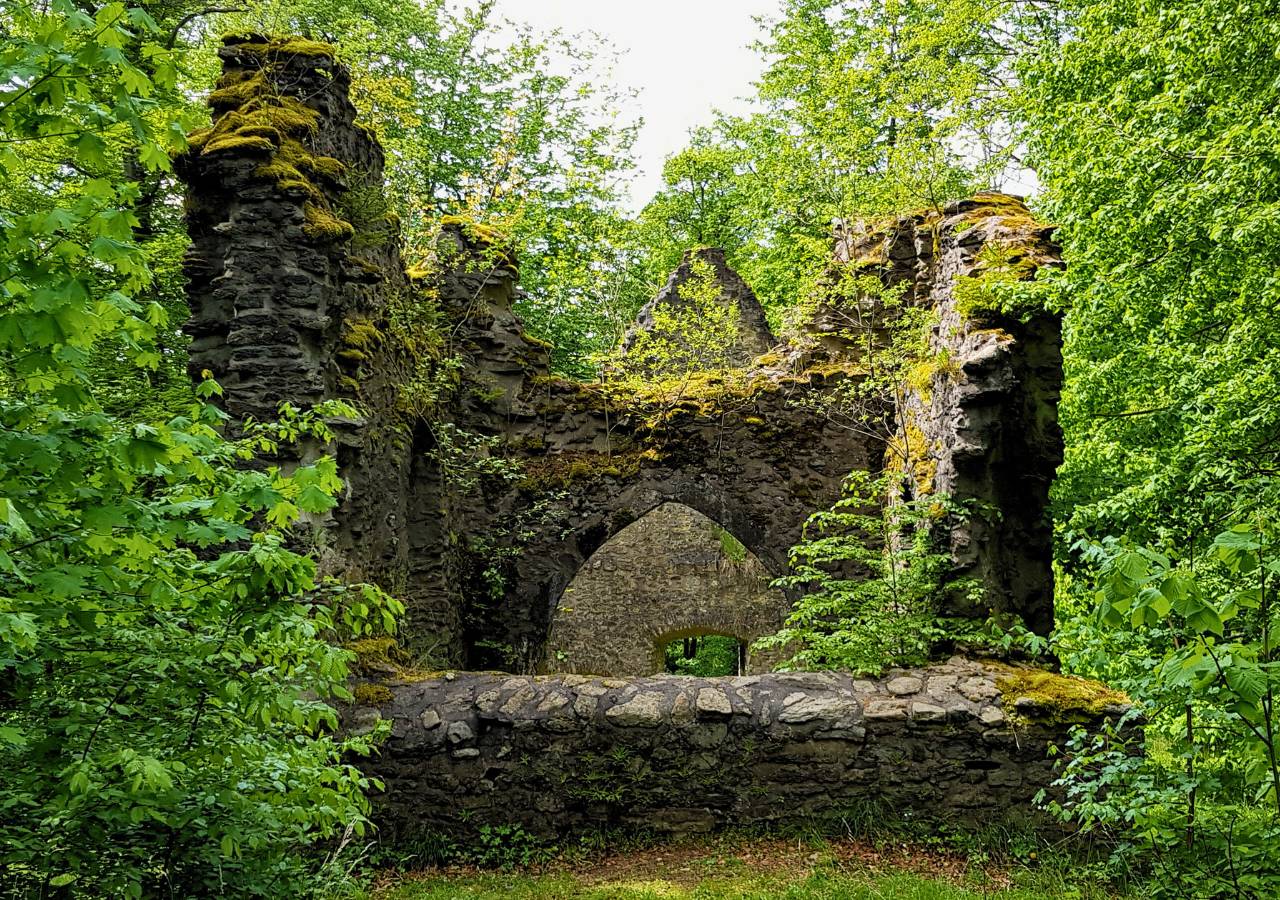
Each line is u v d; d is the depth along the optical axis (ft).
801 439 39.09
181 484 12.32
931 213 35.70
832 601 29.01
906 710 24.41
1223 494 24.62
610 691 25.18
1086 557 12.09
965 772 23.86
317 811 12.71
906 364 34.04
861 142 49.57
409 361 34.68
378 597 13.75
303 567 11.41
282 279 25.45
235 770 12.20
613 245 58.80
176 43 42.75
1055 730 23.79
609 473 39.42
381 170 34.45
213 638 12.01
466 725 24.48
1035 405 28.58
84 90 10.46
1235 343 27.32
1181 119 28.89
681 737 24.52
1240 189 25.08
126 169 38.73
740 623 53.06
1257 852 13.62
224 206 26.43
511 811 24.16
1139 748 22.94
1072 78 34.83
